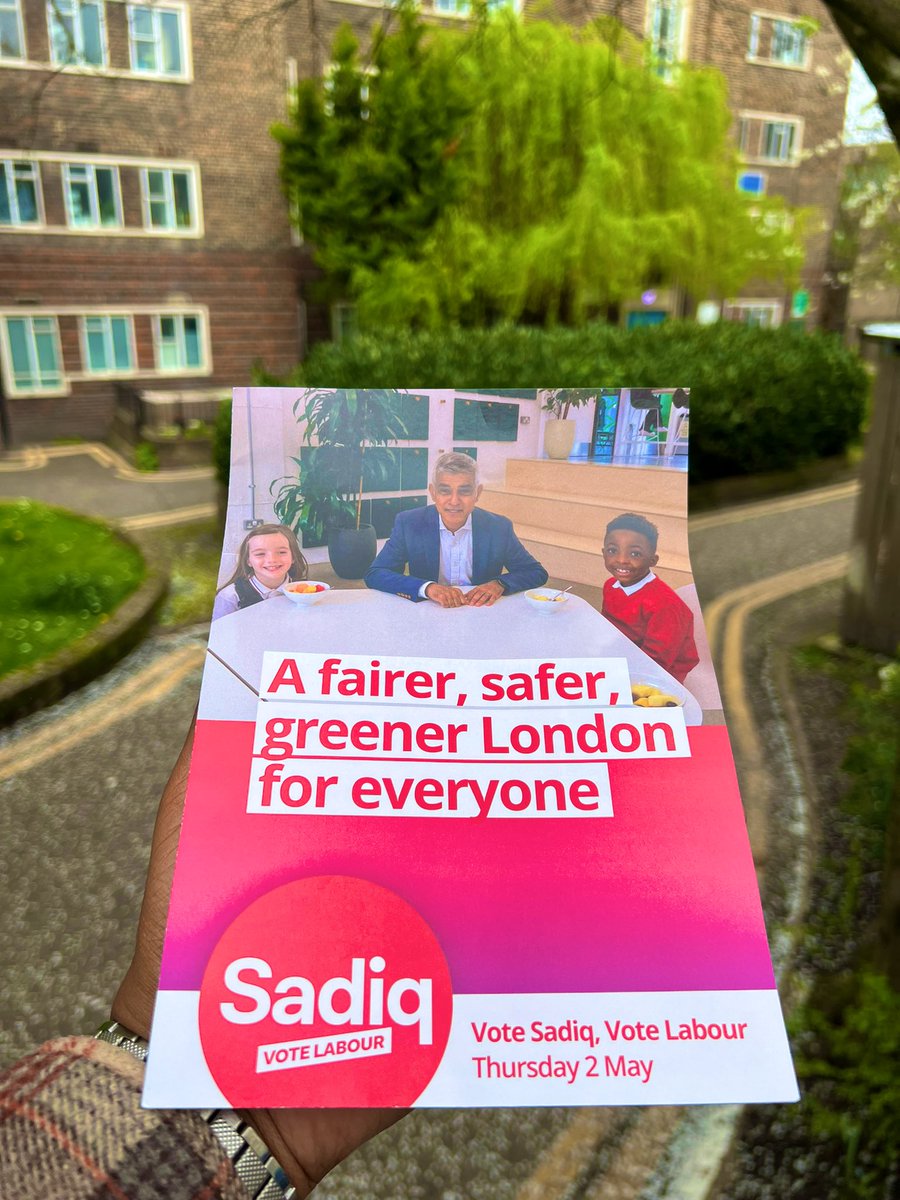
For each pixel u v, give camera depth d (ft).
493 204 44.42
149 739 15.72
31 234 48.96
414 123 41.55
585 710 2.50
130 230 50.72
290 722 2.44
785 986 9.19
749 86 61.05
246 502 2.69
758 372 33.78
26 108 46.34
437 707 2.50
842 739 14.85
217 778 2.33
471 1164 7.63
